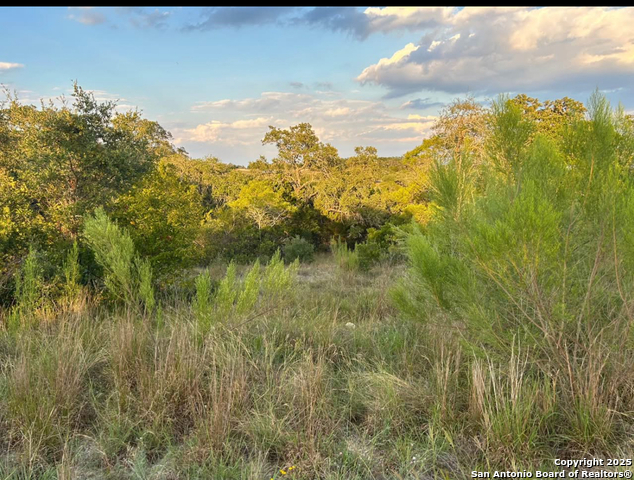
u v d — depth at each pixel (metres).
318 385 2.88
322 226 22.44
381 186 22.52
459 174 3.04
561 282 2.49
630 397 2.45
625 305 2.38
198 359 3.24
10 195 6.59
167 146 22.22
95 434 2.55
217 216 17.69
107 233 4.27
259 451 2.31
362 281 8.49
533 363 2.64
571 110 3.00
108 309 5.31
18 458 2.26
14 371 3.01
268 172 25.50
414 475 2.15
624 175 2.69
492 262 2.38
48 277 5.34
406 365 3.27
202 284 3.83
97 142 8.31
